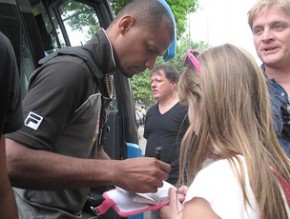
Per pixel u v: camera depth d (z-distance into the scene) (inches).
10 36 79.0
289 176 48.3
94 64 63.7
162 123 140.6
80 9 117.5
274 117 73.0
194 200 45.3
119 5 241.9
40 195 66.5
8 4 79.8
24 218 65.1
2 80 42.8
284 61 79.4
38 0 101.5
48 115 57.9
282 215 45.4
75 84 59.8
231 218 43.2
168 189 64.2
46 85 58.9
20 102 47.9
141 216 115.5
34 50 83.0
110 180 61.1
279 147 49.8
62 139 63.2
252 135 47.8
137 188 61.2
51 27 106.3
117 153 115.6
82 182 60.4
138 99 474.3
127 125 118.4
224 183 44.8
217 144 48.0
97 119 67.6
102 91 67.4
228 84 48.9
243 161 46.4
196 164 49.6
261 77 50.9
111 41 68.0
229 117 48.3
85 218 103.2
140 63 69.5
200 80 50.3
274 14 78.8
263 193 44.6
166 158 135.3
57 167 58.6
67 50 63.3
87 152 68.5
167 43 70.3
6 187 50.4
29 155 57.1
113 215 106.3
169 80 145.4
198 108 50.3
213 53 51.5
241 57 50.5
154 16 67.1
